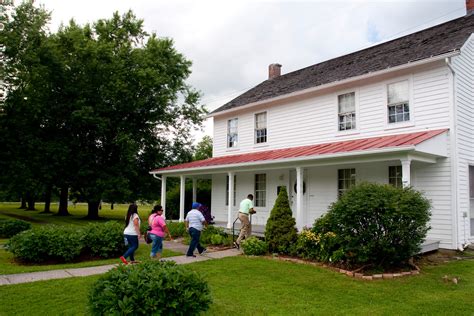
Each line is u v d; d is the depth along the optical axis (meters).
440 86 11.49
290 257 10.03
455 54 10.81
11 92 20.69
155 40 25.64
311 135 15.28
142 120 25.31
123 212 37.47
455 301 6.21
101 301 4.26
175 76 26.59
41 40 21.53
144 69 23.25
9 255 10.57
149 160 26.19
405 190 8.56
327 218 8.96
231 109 18.92
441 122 11.41
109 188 22.31
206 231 13.23
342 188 13.88
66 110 22.09
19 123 20.95
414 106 12.05
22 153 21.25
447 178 11.14
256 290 6.79
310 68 19.44
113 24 25.56
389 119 12.77
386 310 5.72
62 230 10.42
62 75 21.80
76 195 26.78
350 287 7.07
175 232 14.88
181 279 4.57
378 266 8.48
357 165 13.49
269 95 17.66
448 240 11.02
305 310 5.68
